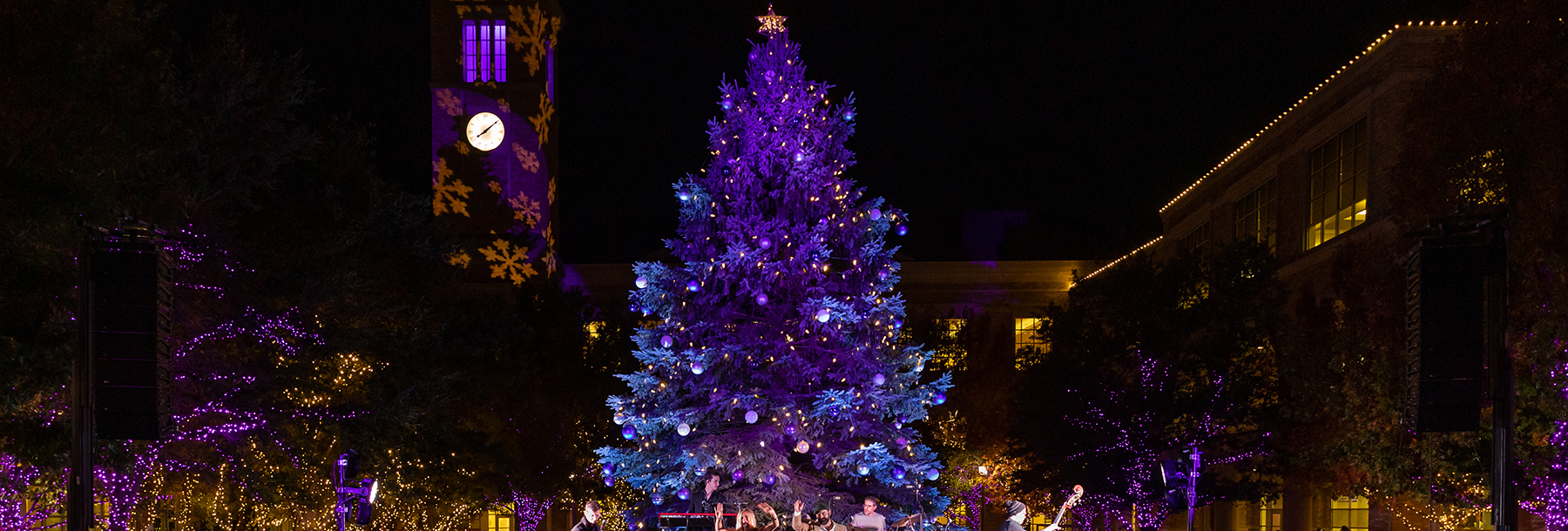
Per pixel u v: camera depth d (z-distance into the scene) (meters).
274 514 24.14
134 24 17.47
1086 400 30.61
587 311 39.53
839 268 19.53
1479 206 11.77
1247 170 38.38
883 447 18.25
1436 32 27.45
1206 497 28.47
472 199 42.31
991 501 40.81
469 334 29.53
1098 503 33.56
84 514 11.46
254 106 21.25
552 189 44.31
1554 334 16.28
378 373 24.66
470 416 30.53
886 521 17.88
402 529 30.28
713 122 19.59
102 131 15.61
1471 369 11.25
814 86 19.78
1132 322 31.20
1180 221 45.94
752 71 19.70
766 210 19.81
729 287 19.45
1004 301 50.84
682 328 18.97
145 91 17.73
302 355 21.94
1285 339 24.33
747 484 18.98
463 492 30.66
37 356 14.70
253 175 21.27
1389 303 19.59
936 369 41.28
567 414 36.12
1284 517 29.34
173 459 20.27
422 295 26.55
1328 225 32.28
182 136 19.33
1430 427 11.37
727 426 19.48
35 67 14.52
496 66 42.53
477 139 42.28
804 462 19.73
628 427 18.94
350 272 22.81
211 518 22.81
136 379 11.61
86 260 11.55
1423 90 18.14
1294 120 34.34
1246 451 28.70
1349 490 24.72
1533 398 17.27
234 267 20.91
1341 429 22.78
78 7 15.51
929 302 50.97
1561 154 15.62
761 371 18.78
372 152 25.23
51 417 16.31
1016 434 32.56
